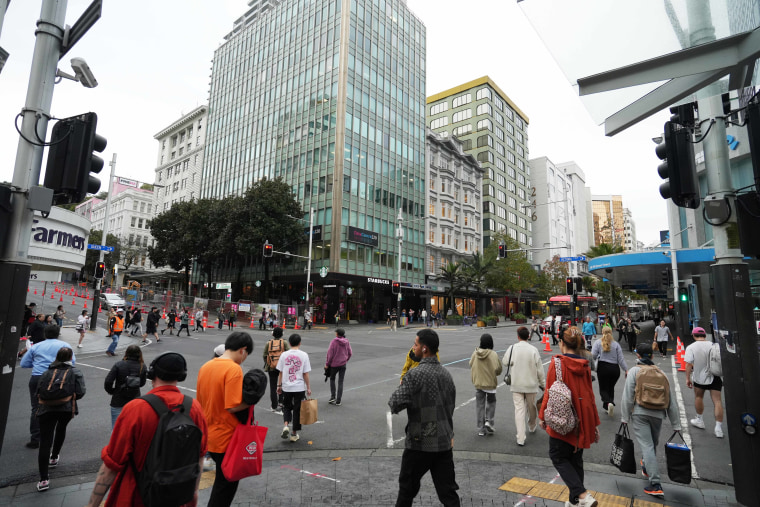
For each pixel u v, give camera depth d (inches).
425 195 1953.7
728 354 173.0
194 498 98.5
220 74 2356.1
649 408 177.6
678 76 140.0
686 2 137.9
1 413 157.6
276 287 1791.3
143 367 212.4
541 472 199.9
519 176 3006.9
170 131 2915.8
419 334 146.0
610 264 775.7
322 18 1763.0
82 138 170.9
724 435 260.1
